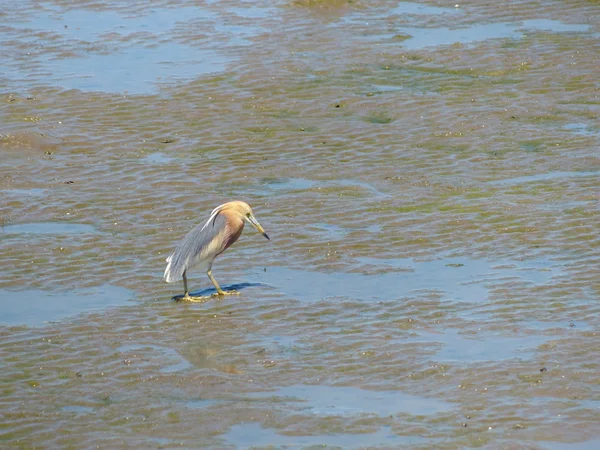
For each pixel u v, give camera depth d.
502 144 20.17
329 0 30.09
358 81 23.83
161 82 23.73
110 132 21.00
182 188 18.34
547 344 12.59
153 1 30.62
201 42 26.69
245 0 30.55
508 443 10.41
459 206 17.30
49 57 25.61
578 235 15.99
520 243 15.84
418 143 20.34
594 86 23.20
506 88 23.20
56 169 19.27
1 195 18.11
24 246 16.09
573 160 19.23
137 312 13.97
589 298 13.88
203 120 21.64
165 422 11.08
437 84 23.58
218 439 10.70
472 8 29.83
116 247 16.08
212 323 13.56
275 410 11.25
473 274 14.86
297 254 15.78
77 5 30.38
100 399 11.64
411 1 30.67
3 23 28.58
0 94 22.95
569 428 10.69
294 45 26.41
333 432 10.75
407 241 16.08
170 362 12.50
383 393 11.60
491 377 11.83
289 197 17.91
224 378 12.05
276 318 13.68
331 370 12.18
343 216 17.08
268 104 22.45
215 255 14.39
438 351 12.55
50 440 10.79
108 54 25.84
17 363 12.53
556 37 26.78
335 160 19.59
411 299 14.09
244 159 19.70
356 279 14.86
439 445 10.40
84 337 13.23
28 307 14.18
